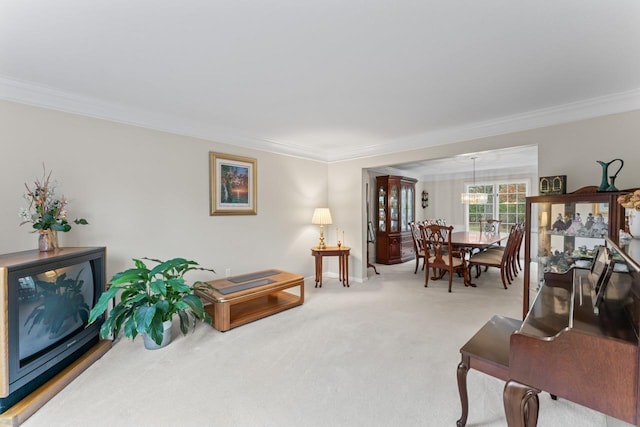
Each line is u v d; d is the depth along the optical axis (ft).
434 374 6.46
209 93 7.79
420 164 19.69
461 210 22.79
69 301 6.42
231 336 8.40
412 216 21.43
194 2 4.27
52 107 7.59
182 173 10.28
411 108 8.88
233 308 10.23
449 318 9.72
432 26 4.89
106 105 8.41
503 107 8.80
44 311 5.74
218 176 11.28
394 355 7.29
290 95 7.92
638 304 3.28
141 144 9.27
